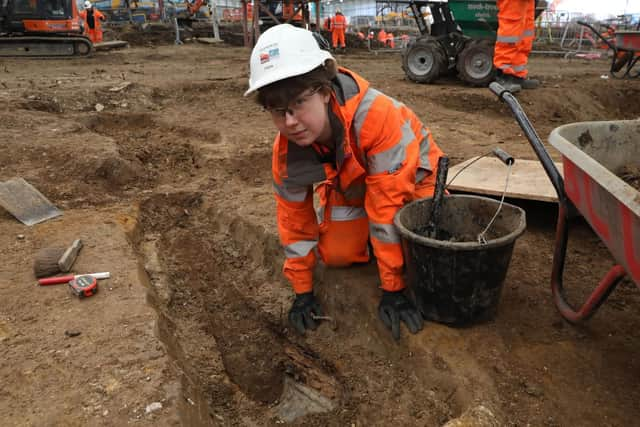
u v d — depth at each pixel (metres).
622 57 11.01
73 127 6.05
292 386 3.01
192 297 3.44
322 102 2.16
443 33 10.27
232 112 7.75
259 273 3.71
